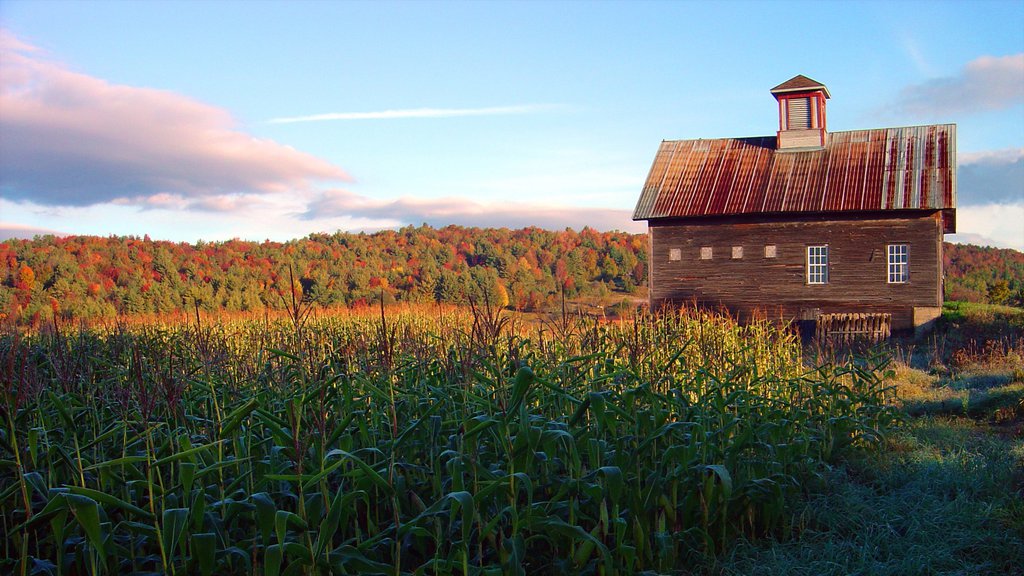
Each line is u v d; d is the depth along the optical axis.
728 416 7.00
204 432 5.71
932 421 11.13
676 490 5.99
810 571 5.71
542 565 5.63
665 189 30.05
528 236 100.25
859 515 6.72
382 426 5.95
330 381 4.92
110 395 6.43
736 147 31.62
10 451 4.85
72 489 4.08
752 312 28.09
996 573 5.66
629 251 94.88
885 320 26.44
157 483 5.11
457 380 6.38
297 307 6.46
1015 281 107.56
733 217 28.45
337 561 4.55
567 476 5.78
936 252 26.05
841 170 28.47
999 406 12.05
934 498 7.05
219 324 16.77
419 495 5.74
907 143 28.83
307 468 5.22
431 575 5.24
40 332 8.81
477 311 6.47
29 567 4.54
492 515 5.33
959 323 25.55
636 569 5.69
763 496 6.39
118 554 4.66
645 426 6.09
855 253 27.05
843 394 9.54
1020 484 7.48
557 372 6.83
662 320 12.91
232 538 5.20
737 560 6.03
